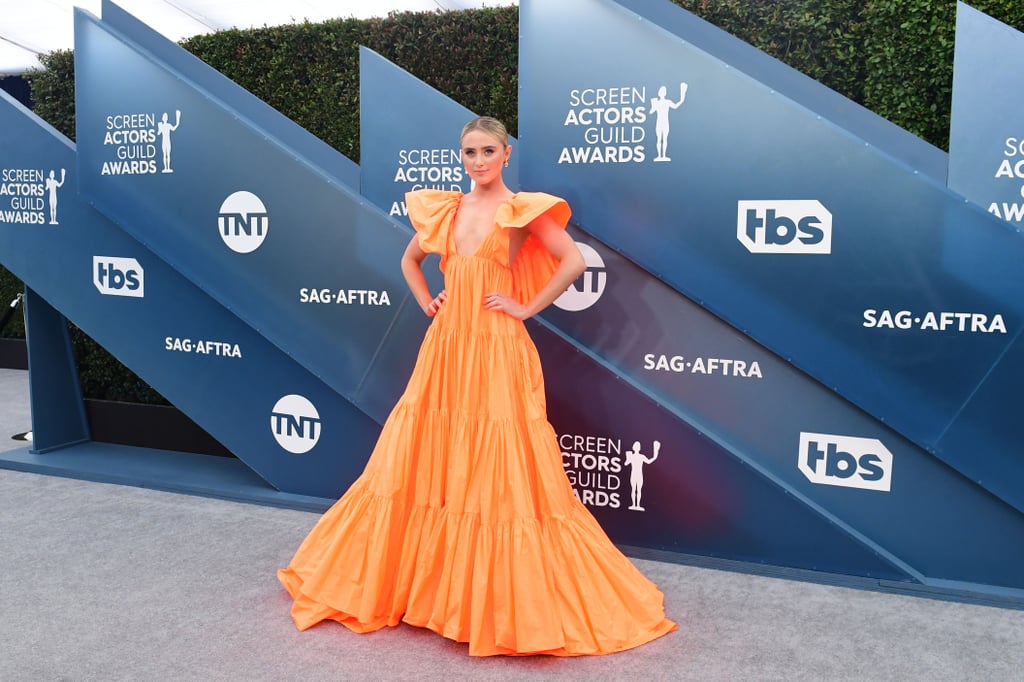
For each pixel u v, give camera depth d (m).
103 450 4.36
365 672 2.18
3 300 7.43
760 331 2.77
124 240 3.79
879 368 2.66
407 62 4.28
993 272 2.51
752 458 2.89
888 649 2.32
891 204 2.59
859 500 2.79
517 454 2.37
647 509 2.99
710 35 3.04
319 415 3.49
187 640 2.35
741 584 2.77
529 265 2.59
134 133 3.59
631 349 3.00
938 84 3.29
